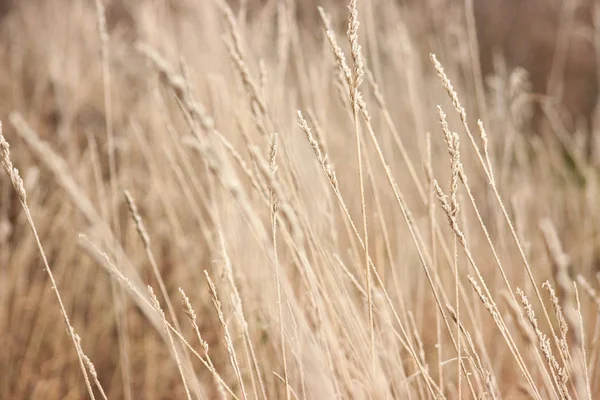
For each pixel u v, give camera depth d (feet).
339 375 4.68
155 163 6.86
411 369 5.08
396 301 5.27
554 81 12.20
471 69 10.15
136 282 5.44
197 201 6.58
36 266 6.65
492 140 6.83
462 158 7.02
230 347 4.19
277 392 4.94
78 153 7.47
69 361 5.92
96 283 6.23
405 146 7.52
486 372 4.27
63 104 7.97
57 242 6.57
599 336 4.79
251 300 5.05
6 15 11.48
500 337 5.24
